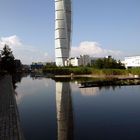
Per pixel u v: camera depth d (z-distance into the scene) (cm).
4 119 1574
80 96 3234
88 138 1355
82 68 11038
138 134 1420
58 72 11806
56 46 18712
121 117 1892
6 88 3816
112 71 9456
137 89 4119
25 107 2409
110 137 1368
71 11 18950
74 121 1762
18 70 18112
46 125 1652
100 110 2194
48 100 2888
